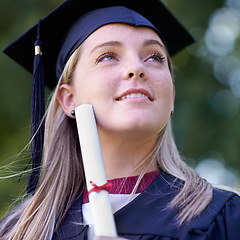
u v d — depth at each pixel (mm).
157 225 2963
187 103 8773
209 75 9180
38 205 3488
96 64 3266
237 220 2971
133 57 3223
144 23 3381
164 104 3205
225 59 9312
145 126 3078
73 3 3656
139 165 3293
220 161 8805
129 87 3123
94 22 3426
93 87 3197
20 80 8492
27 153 4145
